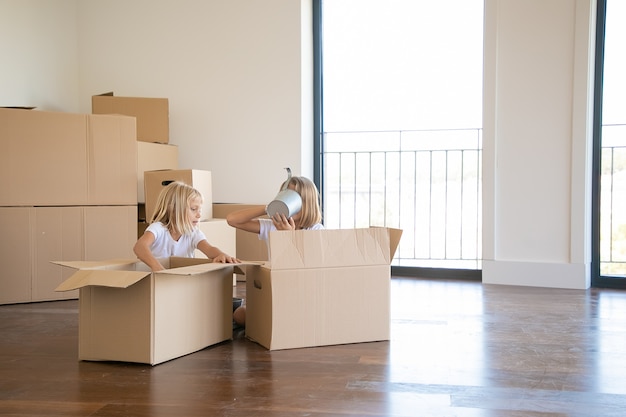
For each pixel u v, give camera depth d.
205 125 3.90
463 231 4.20
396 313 2.65
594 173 3.43
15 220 2.85
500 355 1.95
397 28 3.97
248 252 3.52
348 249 2.08
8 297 2.86
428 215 4.26
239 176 3.87
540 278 3.45
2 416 1.43
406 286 3.43
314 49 4.00
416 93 3.99
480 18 3.78
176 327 1.89
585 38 3.32
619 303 2.90
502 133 3.52
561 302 2.93
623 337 2.21
